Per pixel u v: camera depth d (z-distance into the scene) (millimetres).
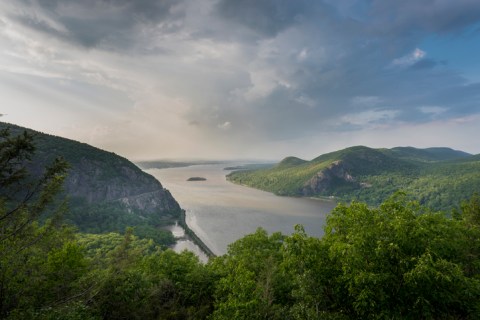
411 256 15430
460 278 14312
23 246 18297
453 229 18500
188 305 30125
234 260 34438
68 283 21797
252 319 18375
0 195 16938
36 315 16406
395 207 17812
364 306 15945
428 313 14531
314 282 18078
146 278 27875
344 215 20062
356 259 15805
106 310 22656
